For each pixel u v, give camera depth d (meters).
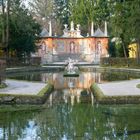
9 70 54.75
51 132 15.01
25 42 68.12
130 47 74.31
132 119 17.48
